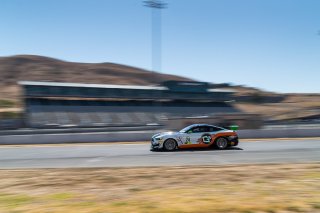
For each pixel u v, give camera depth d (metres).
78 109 71.56
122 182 8.69
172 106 80.31
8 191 7.89
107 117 69.50
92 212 5.49
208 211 5.43
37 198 6.91
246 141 23.19
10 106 108.56
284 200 6.04
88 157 15.29
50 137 25.86
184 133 17.52
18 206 6.16
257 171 9.96
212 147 17.80
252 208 5.52
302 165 11.07
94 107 73.69
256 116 33.31
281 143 21.23
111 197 6.79
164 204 5.92
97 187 8.07
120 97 80.94
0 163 13.94
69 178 9.48
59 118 66.06
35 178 9.62
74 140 25.97
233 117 32.84
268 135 26.92
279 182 8.07
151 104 80.56
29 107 69.62
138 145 21.72
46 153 17.59
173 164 12.48
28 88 74.75
